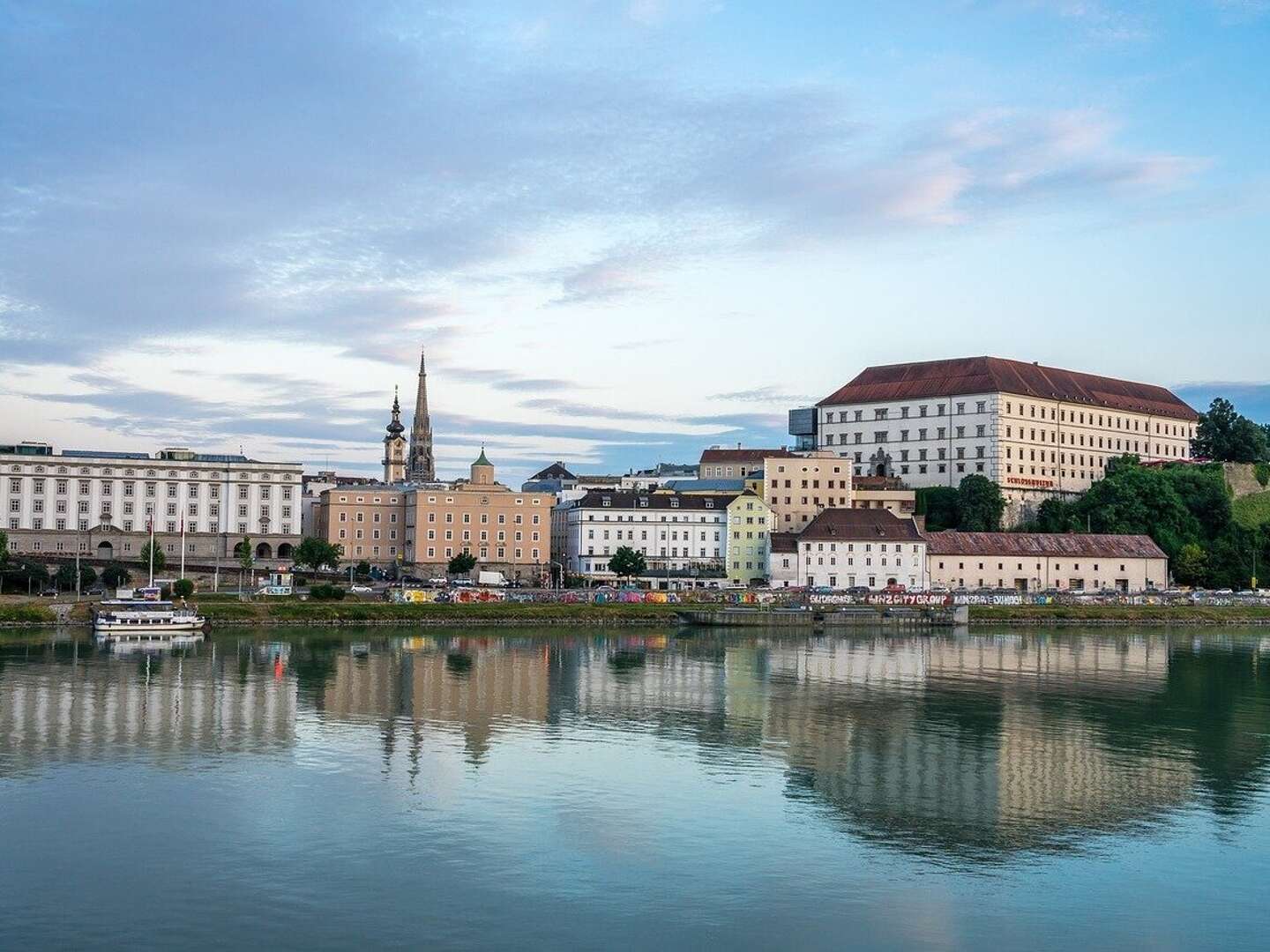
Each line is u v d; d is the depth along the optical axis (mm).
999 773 103562
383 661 171250
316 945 66188
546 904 72062
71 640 195875
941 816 90000
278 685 145750
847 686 152750
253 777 97938
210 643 193000
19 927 67875
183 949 65375
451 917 70000
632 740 115188
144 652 178500
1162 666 180375
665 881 75875
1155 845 83938
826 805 92500
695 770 102625
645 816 88500
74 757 104375
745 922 70062
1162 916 71812
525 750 109625
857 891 74750
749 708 134250
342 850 80438
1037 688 153000
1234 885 76625
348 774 99500
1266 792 98000
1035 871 78625
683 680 156375
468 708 131250
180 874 75938
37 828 84312
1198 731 123625
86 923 68562
